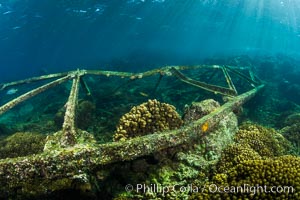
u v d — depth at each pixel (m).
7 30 32.44
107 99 9.76
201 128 4.50
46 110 10.85
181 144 4.27
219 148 4.72
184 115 5.78
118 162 3.61
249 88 11.98
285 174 3.36
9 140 6.14
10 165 3.12
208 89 7.59
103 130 7.34
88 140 3.97
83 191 3.31
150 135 3.80
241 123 7.21
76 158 3.24
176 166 4.12
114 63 27.52
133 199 3.69
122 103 9.62
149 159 4.05
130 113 5.00
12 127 8.70
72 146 3.39
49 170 3.15
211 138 4.84
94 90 13.62
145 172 3.99
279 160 3.80
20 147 5.78
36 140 6.03
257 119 9.55
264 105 11.48
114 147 3.45
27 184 3.13
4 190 3.12
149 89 12.34
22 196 3.16
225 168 4.10
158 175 3.94
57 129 8.18
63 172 3.19
